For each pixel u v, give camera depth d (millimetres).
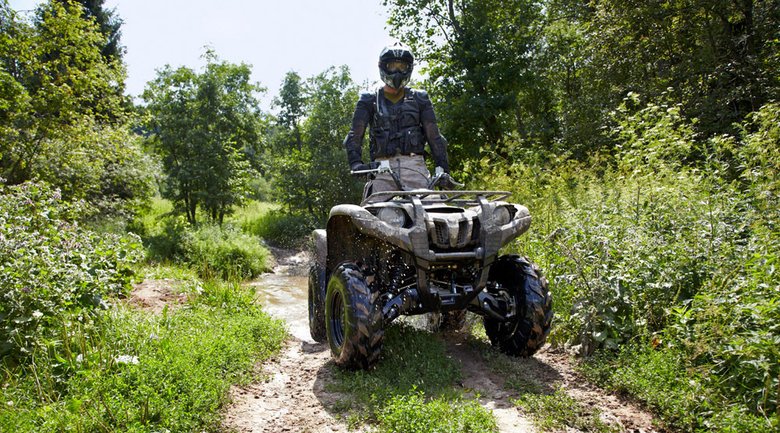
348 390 3900
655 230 4898
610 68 14031
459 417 3143
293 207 22312
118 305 5367
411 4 18531
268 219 22531
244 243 14047
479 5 17109
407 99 5199
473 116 15750
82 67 13883
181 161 19938
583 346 4387
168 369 3658
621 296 4426
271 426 3354
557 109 20125
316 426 3346
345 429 3291
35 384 3496
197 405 3342
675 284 4391
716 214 4719
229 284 7090
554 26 18828
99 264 5398
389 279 4594
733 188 5371
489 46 16203
